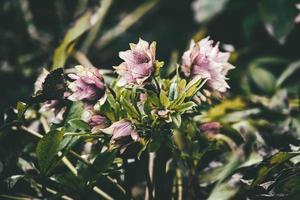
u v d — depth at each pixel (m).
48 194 0.95
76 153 0.95
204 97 0.88
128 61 0.84
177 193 0.97
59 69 0.89
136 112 0.85
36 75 1.39
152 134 0.85
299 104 1.12
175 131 0.97
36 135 0.96
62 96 0.90
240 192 0.94
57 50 1.09
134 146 0.90
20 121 0.94
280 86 1.24
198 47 0.88
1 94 1.35
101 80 0.86
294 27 1.30
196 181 0.97
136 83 0.85
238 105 1.10
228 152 0.98
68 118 0.90
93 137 0.87
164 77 0.95
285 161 0.91
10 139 0.96
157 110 0.85
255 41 1.35
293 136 1.01
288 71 1.24
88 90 0.85
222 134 1.00
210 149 0.95
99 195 0.94
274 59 1.30
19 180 0.95
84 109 0.87
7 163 0.96
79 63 1.31
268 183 0.89
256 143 0.98
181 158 0.96
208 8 1.35
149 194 0.92
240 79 1.28
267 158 0.91
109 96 0.85
